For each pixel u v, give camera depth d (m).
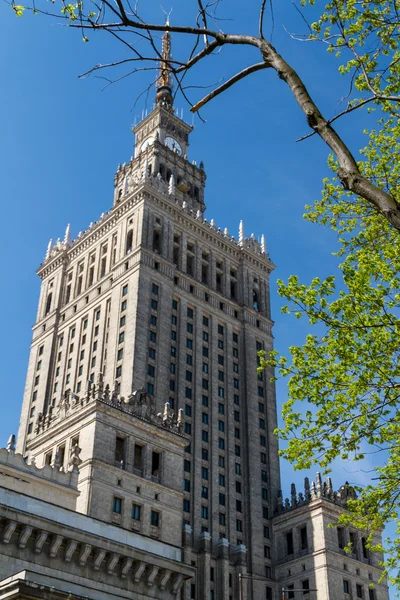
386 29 26.36
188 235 131.88
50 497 64.19
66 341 126.75
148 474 77.81
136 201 127.12
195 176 153.50
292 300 33.53
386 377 32.00
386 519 34.28
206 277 131.75
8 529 53.25
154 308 116.56
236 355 127.81
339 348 32.66
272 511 113.38
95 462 73.81
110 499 73.19
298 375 33.53
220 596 97.94
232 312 132.00
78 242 136.62
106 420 77.38
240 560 102.88
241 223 144.75
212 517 106.38
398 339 32.00
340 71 28.42
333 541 101.88
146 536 63.19
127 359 109.06
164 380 110.69
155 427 81.19
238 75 14.43
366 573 102.62
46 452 81.00
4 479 61.47
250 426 120.06
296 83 13.81
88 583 56.53
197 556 99.38
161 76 16.58
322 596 97.12
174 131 158.00
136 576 59.84
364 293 32.69
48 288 138.62
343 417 32.59
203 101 14.68
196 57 14.12
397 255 34.12
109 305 120.88
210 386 119.44
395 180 35.84
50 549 55.25
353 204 37.66
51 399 122.38
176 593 62.88
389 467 34.47
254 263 141.00
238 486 113.69
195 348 120.50
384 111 32.38
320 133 13.70
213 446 113.31
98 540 58.12
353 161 13.44
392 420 32.16
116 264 122.69
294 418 33.50
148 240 121.94
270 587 104.50
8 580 45.19
